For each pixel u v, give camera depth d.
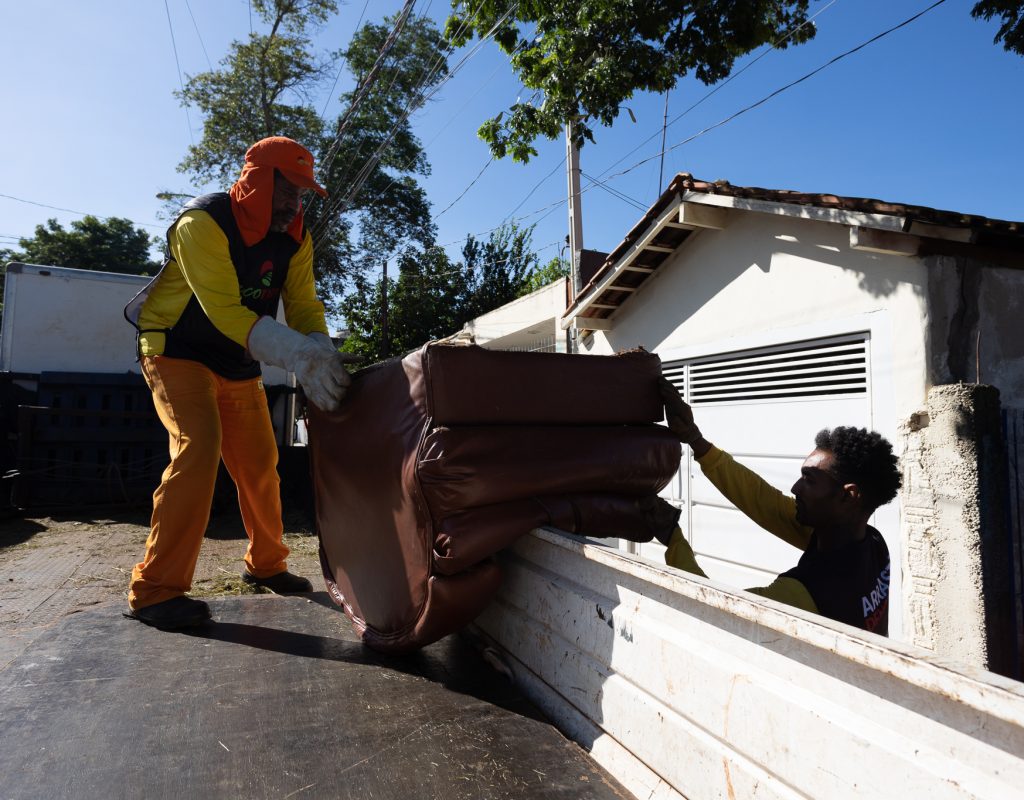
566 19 7.01
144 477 8.76
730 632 1.39
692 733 1.44
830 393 4.95
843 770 1.09
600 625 1.83
